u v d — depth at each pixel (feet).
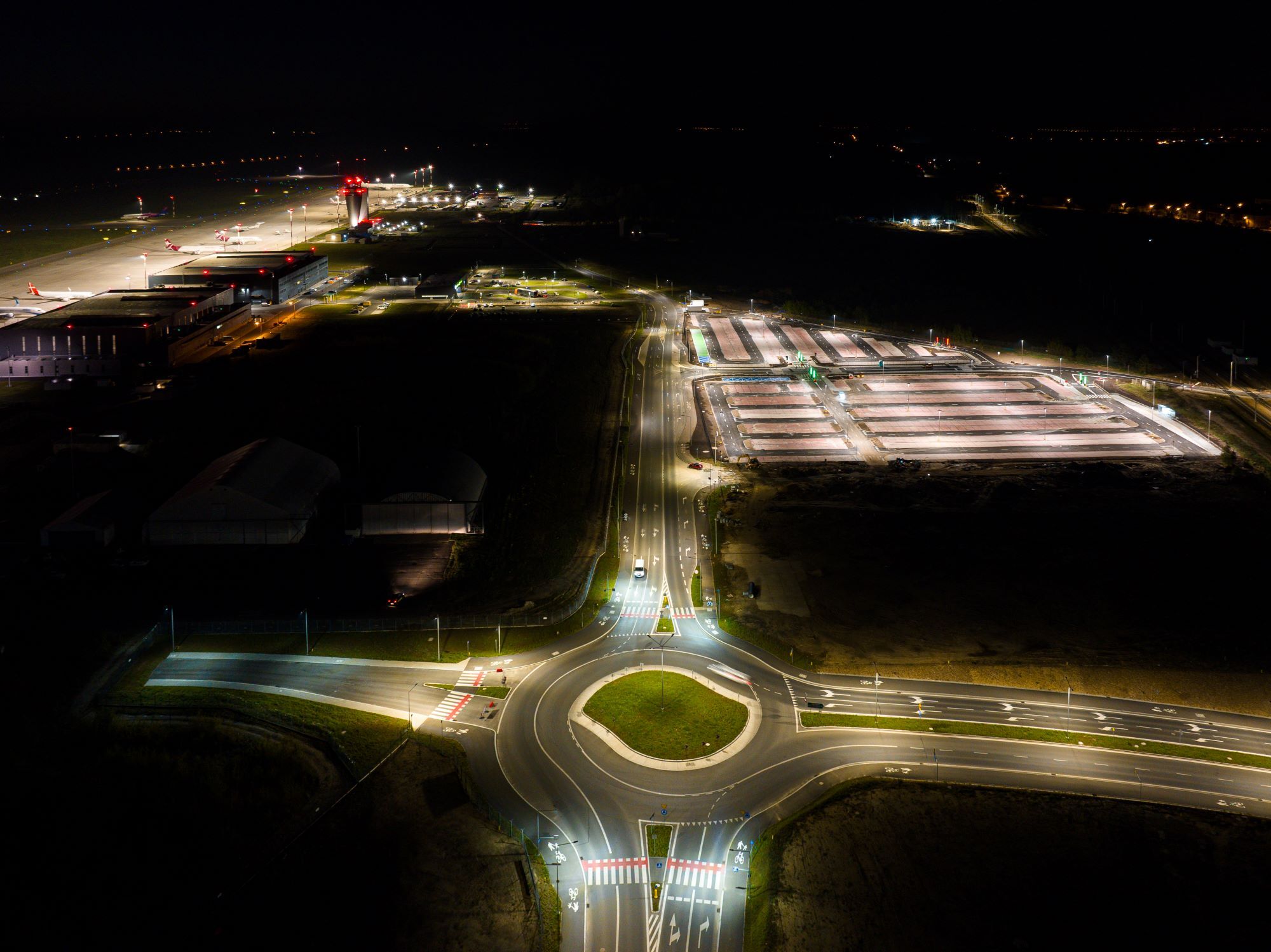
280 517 347.56
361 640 292.20
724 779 233.55
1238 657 293.64
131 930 194.90
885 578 345.92
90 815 224.74
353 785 229.25
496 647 290.97
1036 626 312.29
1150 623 314.96
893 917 193.88
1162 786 233.96
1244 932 191.83
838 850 211.00
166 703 258.16
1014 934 190.70
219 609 306.96
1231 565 357.61
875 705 265.13
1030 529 390.63
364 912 194.29
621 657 288.10
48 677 266.16
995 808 225.35
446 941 187.01
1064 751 246.68
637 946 184.24
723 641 299.17
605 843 211.61
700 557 360.89
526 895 198.08
